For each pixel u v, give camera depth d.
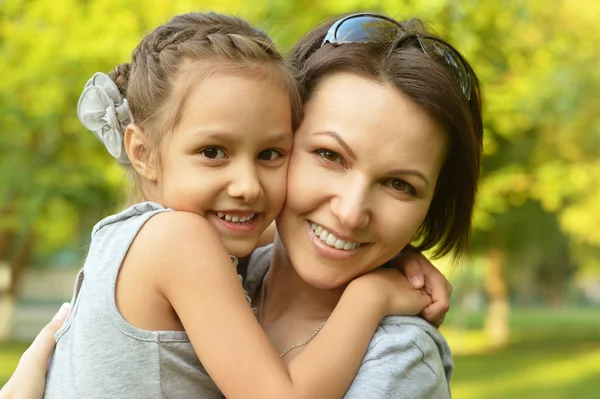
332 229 1.93
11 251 17.11
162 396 1.78
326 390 1.76
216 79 1.86
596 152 12.42
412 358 1.90
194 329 1.78
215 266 1.80
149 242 1.82
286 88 1.94
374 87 1.90
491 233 15.38
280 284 2.21
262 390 1.72
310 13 7.59
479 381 12.05
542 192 12.15
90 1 9.48
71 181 11.50
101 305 1.81
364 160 1.88
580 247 23.03
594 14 10.79
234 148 1.88
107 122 2.08
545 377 12.41
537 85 10.32
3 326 16.08
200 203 1.89
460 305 19.98
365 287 1.98
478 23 9.09
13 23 10.13
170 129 1.89
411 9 7.27
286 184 1.98
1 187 11.52
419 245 2.27
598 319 29.16
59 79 10.01
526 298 42.28
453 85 1.95
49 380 1.95
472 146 2.02
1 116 10.61
